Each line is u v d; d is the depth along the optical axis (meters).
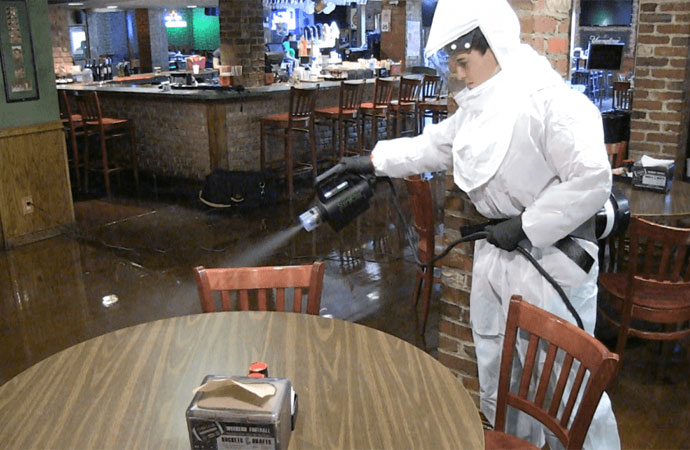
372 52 11.77
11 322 3.70
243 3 6.89
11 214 4.92
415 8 10.41
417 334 3.49
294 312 2.04
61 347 3.39
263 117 6.67
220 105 6.39
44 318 3.74
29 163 5.00
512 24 1.90
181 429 1.41
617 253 3.58
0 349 3.38
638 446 2.50
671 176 3.42
